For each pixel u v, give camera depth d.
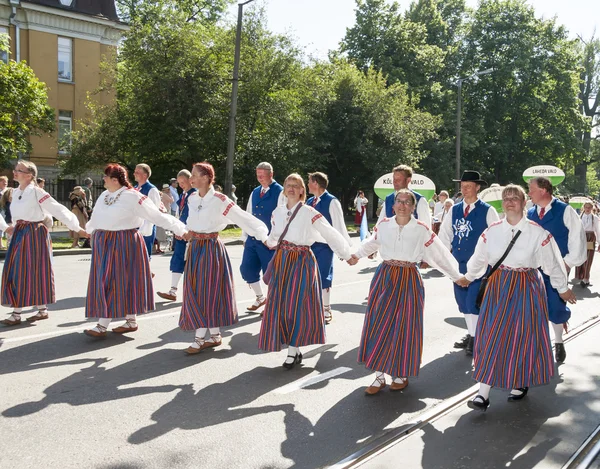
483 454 3.67
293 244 5.25
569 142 42.66
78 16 28.44
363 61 37.47
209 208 5.61
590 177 68.31
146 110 22.67
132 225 6.05
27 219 6.46
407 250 4.61
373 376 5.23
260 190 7.57
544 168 10.51
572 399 4.71
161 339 6.21
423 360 5.80
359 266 13.06
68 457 3.48
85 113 29.23
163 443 3.71
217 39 23.45
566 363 5.70
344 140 30.62
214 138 23.05
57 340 6.04
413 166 31.30
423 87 36.91
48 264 6.60
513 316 4.26
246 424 4.06
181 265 8.25
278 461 3.51
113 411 4.21
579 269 11.23
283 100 24.34
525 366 4.23
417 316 4.65
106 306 5.96
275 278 5.24
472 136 37.47
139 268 6.12
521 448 3.77
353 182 33.38
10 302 6.46
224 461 3.49
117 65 25.66
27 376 4.91
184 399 4.50
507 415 4.35
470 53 41.25
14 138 21.77
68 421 4.01
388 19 37.66
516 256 4.29
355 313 7.91
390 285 4.64
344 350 6.07
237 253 15.14
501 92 41.41
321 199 7.12
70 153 25.33
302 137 26.81
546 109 41.84
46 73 28.05
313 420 4.17
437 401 4.63
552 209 5.86
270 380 5.03
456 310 8.29
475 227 5.98
